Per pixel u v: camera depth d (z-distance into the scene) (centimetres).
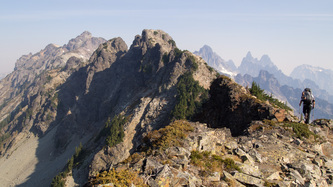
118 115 15788
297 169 1464
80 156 15012
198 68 15538
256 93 3784
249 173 1323
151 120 13738
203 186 1080
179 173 1081
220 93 3797
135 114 14362
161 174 1012
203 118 4034
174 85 15088
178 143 1423
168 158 1251
